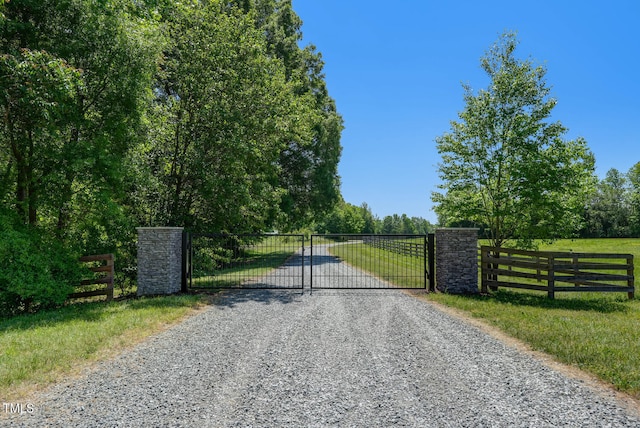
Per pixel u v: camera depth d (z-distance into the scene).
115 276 12.00
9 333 6.16
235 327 6.77
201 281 13.17
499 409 3.71
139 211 13.02
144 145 12.08
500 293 10.32
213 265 13.77
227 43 13.09
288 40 26.97
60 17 9.79
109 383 4.29
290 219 28.34
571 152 11.91
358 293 10.30
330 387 4.22
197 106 13.45
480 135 12.27
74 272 9.49
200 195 13.84
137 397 3.94
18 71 8.24
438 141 13.04
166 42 11.94
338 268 18.42
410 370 4.73
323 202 29.19
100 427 3.34
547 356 5.23
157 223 13.22
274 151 15.99
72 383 4.28
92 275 9.79
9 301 9.03
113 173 10.02
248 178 14.84
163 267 10.18
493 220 12.73
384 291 10.59
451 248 10.30
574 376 4.54
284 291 10.73
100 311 7.96
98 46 10.03
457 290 10.23
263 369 4.75
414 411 3.66
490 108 12.05
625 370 4.56
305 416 3.55
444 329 6.64
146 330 6.45
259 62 13.93
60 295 8.95
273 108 14.08
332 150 29.64
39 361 4.78
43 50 8.61
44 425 3.36
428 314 7.79
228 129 12.98
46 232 10.59
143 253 10.18
